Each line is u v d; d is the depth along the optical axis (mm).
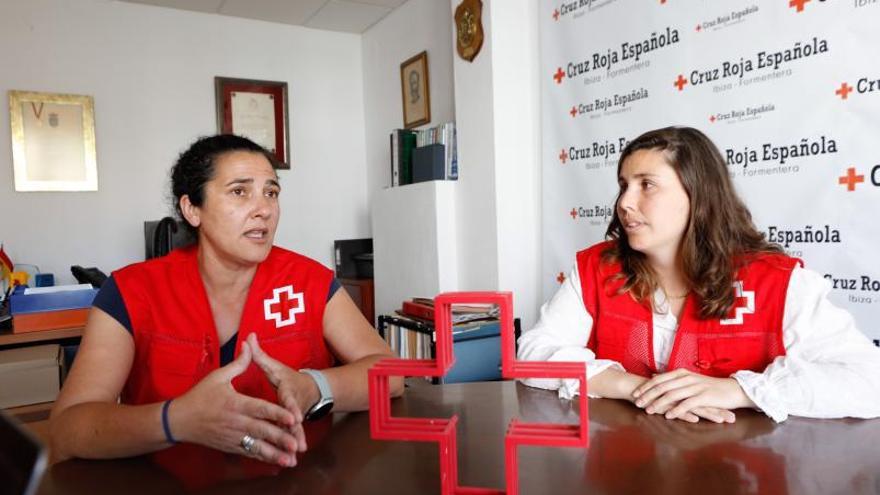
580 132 2373
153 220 3309
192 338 1115
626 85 2174
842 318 1025
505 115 2545
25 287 2459
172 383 1099
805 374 895
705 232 1121
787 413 875
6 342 2078
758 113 1762
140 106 3283
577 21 2355
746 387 902
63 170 3080
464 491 627
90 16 3150
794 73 1664
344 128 3902
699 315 1140
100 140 3182
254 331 1161
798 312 1050
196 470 737
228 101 3508
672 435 810
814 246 1651
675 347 1144
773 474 670
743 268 1128
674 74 1998
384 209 3176
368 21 3705
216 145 1123
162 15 3338
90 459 792
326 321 1248
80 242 3137
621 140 2207
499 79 2529
